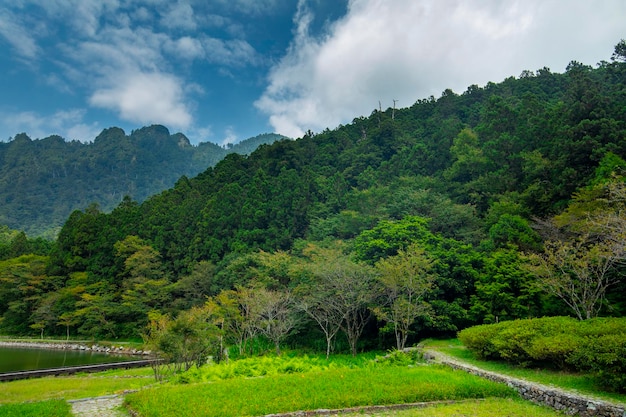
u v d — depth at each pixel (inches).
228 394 436.1
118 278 1889.8
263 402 399.9
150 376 788.0
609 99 1245.7
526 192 1208.8
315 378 507.5
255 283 1211.9
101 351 1437.0
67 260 2020.2
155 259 1852.9
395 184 1828.2
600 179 904.9
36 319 1777.8
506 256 910.4
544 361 537.0
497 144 1632.6
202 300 1553.9
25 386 684.7
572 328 517.0
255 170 2298.2
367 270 992.2
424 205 1425.9
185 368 782.5
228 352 1113.4
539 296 837.8
